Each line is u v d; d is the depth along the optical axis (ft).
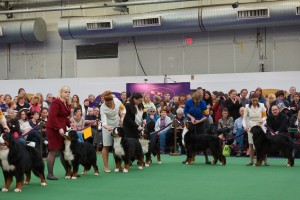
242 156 43.86
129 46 70.79
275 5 57.93
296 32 62.18
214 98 51.13
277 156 43.88
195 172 32.42
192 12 61.82
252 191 24.45
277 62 63.16
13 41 73.20
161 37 69.05
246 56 64.59
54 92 66.59
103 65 72.18
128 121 34.12
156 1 61.62
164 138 46.39
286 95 52.19
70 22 67.62
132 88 60.75
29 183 27.04
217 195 23.27
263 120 36.70
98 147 47.37
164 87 59.26
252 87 58.18
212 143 36.83
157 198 22.50
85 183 27.27
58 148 28.58
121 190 24.89
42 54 75.41
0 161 23.89
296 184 26.91
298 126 41.88
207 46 66.59
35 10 66.59
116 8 68.44
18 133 38.70
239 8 59.26
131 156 32.94
